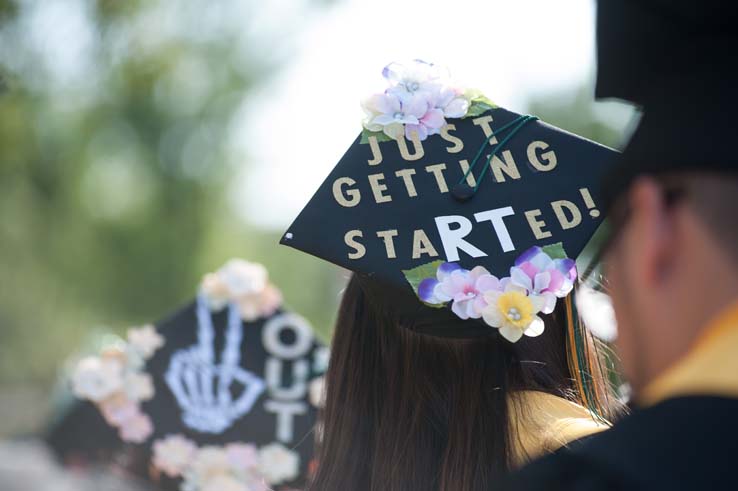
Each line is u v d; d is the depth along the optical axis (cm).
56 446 364
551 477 118
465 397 214
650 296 116
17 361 1956
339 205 227
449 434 213
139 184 2027
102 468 360
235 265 359
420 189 227
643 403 120
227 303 357
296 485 343
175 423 350
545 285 204
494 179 227
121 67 1239
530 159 228
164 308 2041
